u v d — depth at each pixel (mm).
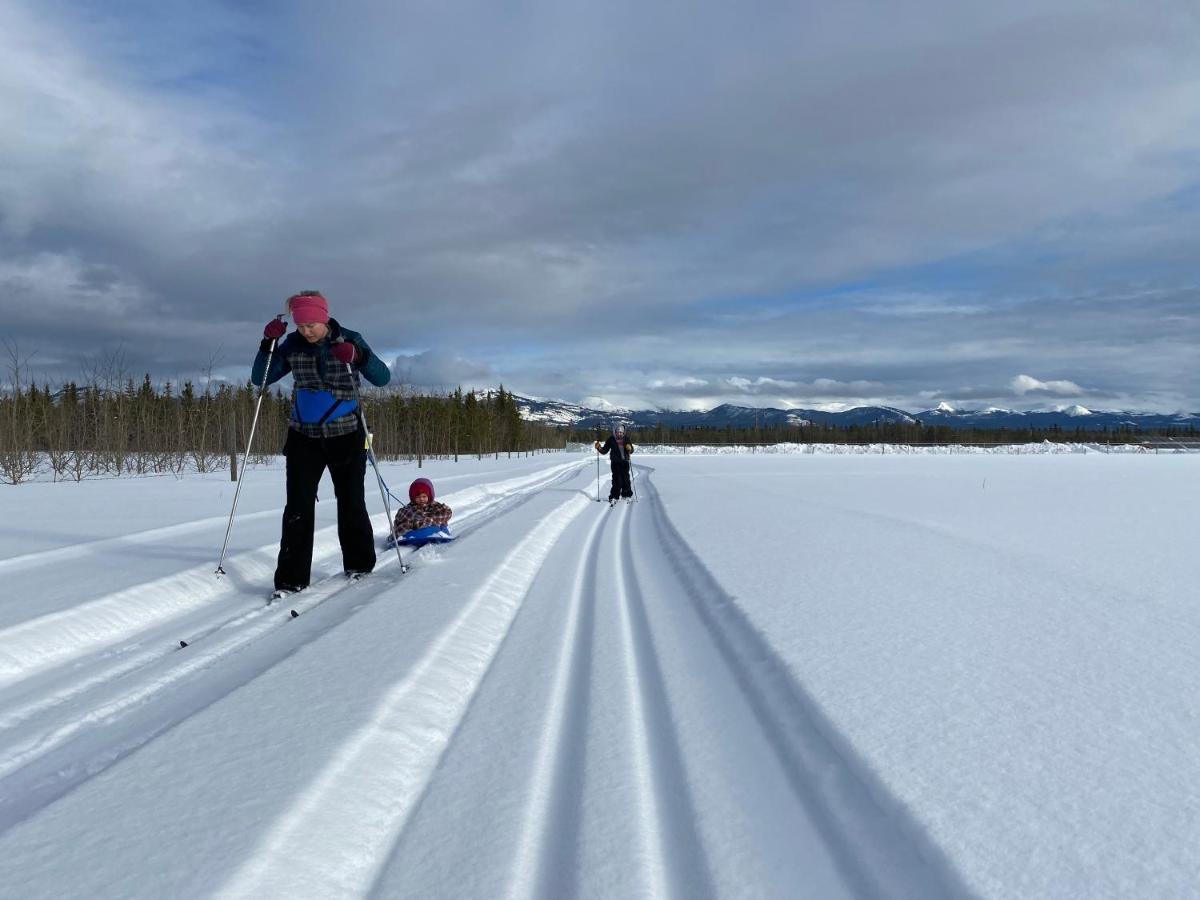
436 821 2268
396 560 6586
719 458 53688
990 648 3855
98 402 24000
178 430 26531
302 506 5191
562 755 2779
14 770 2537
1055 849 1967
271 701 2904
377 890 1917
